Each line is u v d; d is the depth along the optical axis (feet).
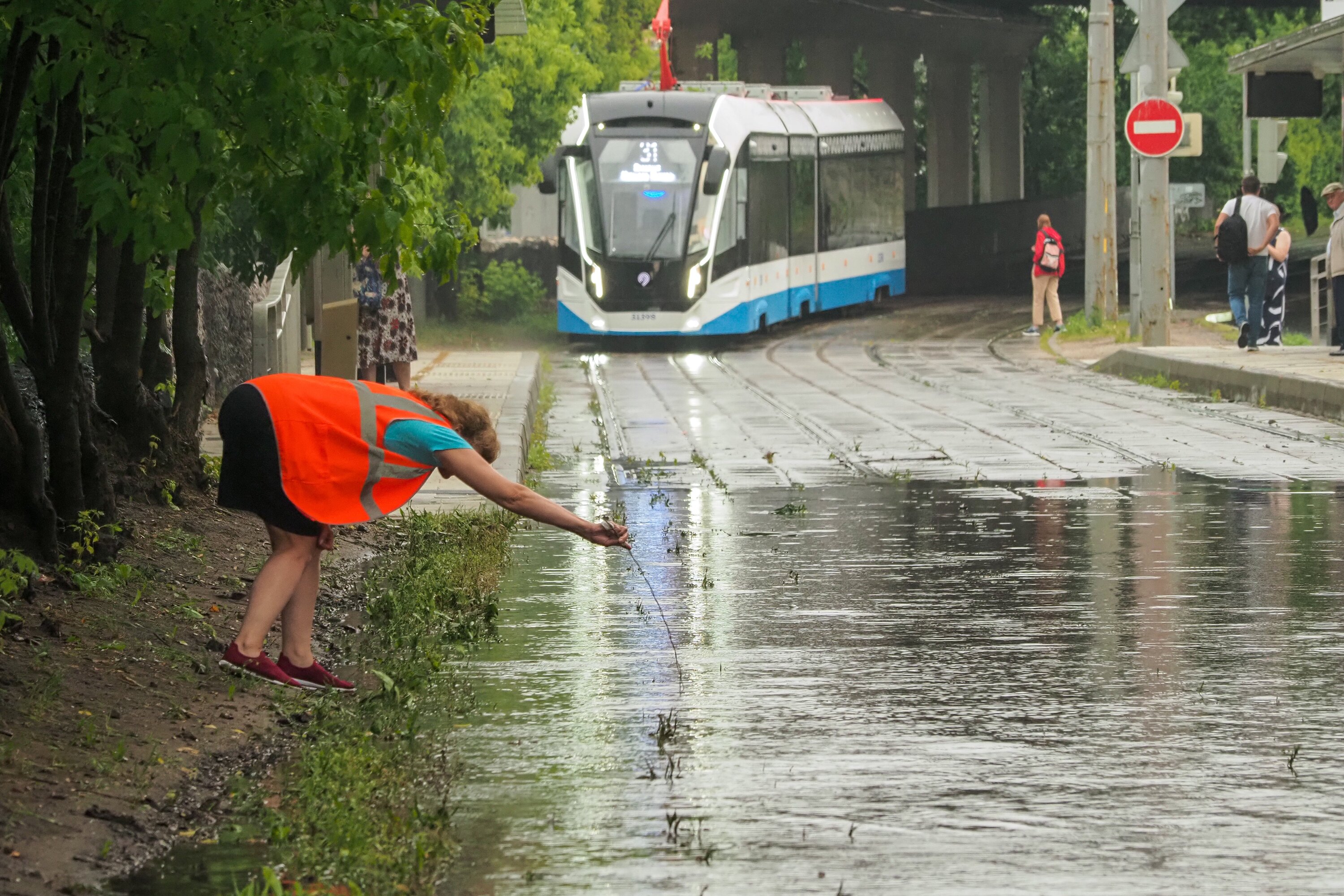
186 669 60.18
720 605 77.30
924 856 43.24
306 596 59.98
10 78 63.00
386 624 71.20
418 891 40.63
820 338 275.39
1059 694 60.23
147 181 54.75
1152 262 214.07
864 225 323.37
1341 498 110.42
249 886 38.55
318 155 57.21
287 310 152.76
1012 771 50.83
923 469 128.06
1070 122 596.70
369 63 54.85
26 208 88.38
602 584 82.69
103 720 52.70
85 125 73.61
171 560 77.87
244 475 57.16
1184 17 550.77
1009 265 472.44
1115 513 105.29
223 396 142.61
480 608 75.92
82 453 74.33
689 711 58.08
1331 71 255.70
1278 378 165.37
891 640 69.62
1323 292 215.31
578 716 57.36
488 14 60.70
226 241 106.93
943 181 505.25
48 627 61.26
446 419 58.08
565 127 282.77
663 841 44.42
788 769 51.01
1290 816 46.34
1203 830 45.21
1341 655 66.33
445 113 58.70
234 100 56.03
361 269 136.87
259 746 53.11
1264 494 112.78
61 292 72.59
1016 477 123.03
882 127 336.49
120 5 53.42
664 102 259.80
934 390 191.93
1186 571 85.40
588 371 221.05
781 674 63.52
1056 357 232.73
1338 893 40.60
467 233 65.41
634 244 256.11
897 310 332.39
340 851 42.52
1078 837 44.62
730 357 243.19
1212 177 587.68
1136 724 56.13
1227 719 56.70
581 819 46.32
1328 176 498.69
